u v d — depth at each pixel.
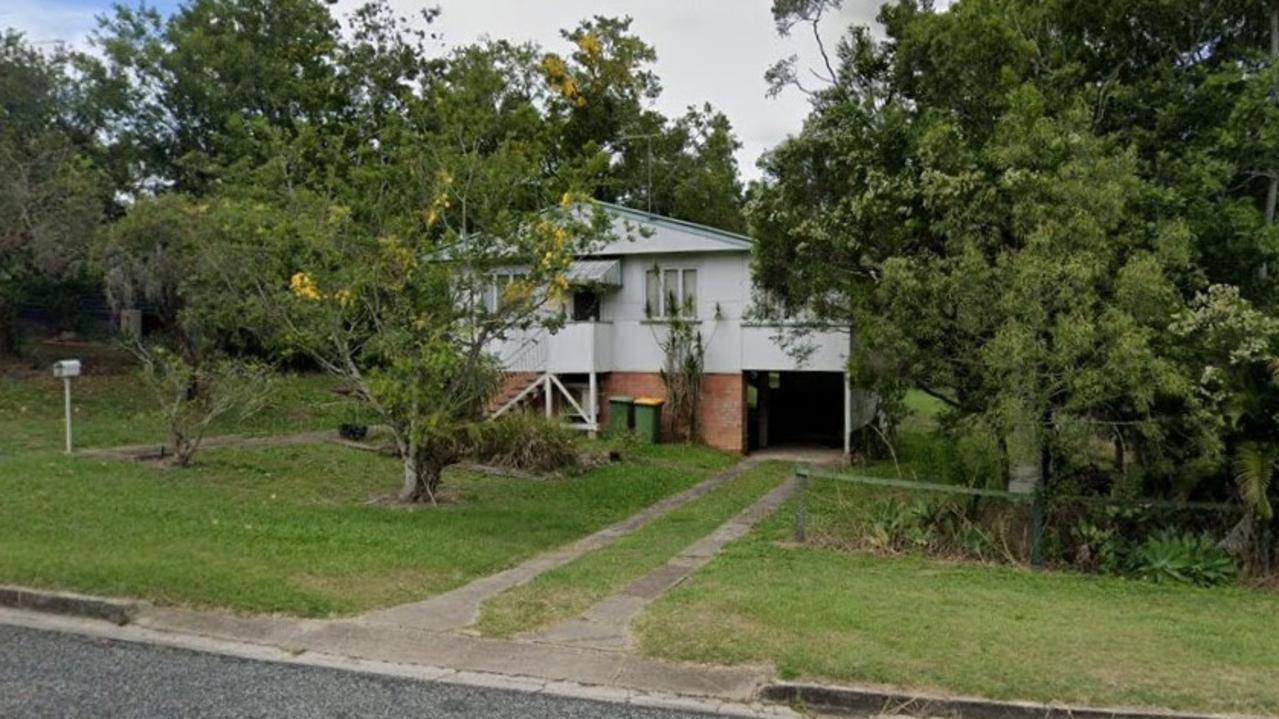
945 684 4.97
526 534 10.29
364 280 10.79
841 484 14.85
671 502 13.85
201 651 5.64
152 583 6.60
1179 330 8.71
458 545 9.05
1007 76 11.27
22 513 8.81
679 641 5.74
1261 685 5.08
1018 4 12.48
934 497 10.90
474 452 15.01
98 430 15.72
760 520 11.89
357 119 25.48
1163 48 12.68
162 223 16.59
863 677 5.07
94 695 4.86
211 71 25.94
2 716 4.53
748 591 7.12
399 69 28.88
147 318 22.59
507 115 17.56
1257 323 8.48
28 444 13.98
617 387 21.27
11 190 16.97
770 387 24.30
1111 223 8.95
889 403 12.19
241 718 4.59
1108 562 9.26
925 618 6.33
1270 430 8.85
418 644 5.81
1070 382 8.47
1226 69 11.62
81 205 17.47
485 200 11.47
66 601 6.35
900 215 10.29
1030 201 8.98
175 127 26.09
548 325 12.20
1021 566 9.33
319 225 11.06
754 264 12.70
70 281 20.27
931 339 9.74
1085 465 9.62
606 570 8.25
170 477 11.88
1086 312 8.53
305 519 9.68
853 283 11.30
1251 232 10.88
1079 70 11.93
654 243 20.47
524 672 5.37
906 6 13.66
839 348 19.30
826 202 11.96
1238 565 9.16
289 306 11.52
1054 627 6.26
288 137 17.91
